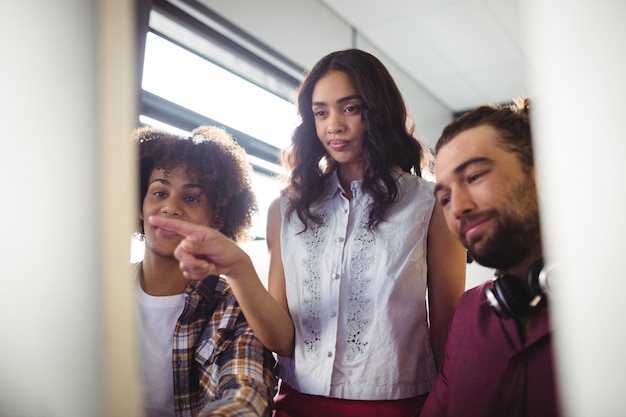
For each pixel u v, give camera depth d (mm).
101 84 381
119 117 382
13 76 370
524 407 610
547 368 597
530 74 325
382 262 864
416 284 869
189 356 861
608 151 292
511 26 3070
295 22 2666
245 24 2346
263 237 1720
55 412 362
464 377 665
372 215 884
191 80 2176
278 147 2480
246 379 759
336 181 938
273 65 2557
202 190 922
